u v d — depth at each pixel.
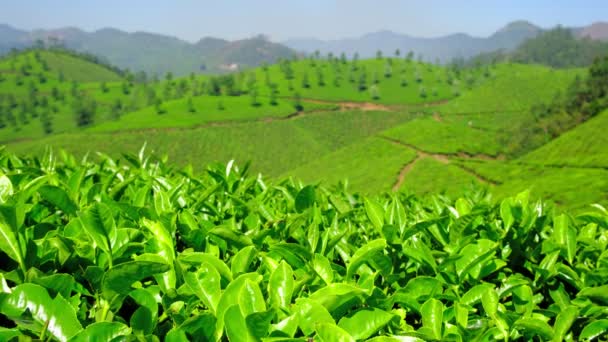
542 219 3.59
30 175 3.77
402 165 121.25
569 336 2.47
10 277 2.19
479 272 2.82
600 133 93.75
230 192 4.51
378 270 2.40
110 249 2.34
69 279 2.02
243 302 1.85
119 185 3.61
